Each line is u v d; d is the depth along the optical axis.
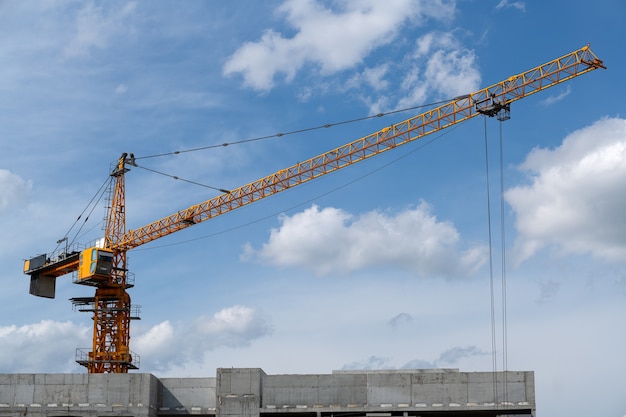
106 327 185.12
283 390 100.94
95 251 180.25
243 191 171.75
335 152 162.62
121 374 101.06
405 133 156.75
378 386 100.06
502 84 148.25
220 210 175.75
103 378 101.06
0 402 100.81
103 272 180.50
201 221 178.75
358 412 99.56
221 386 100.25
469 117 152.12
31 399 100.88
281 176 167.38
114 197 190.00
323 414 100.12
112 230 187.88
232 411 99.38
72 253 187.12
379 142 158.75
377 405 99.44
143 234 183.88
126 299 186.88
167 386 104.38
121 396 100.31
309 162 165.25
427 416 100.50
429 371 103.50
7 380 101.56
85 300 187.62
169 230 181.88
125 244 186.00
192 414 103.19
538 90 145.88
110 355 182.62
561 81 144.50
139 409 99.62
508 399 98.25
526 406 97.75
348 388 100.44
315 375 101.19
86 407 100.12
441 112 153.88
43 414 100.31
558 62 144.38
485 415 100.44
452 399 98.75
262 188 169.62
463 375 99.38
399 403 99.31
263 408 100.06
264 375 101.69
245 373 100.44
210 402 103.50
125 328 185.25
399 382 99.94
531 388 98.38
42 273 190.75
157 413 103.12
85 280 182.00
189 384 104.31
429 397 99.06
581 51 142.50
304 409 100.00
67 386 101.06
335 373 104.12
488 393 98.62
